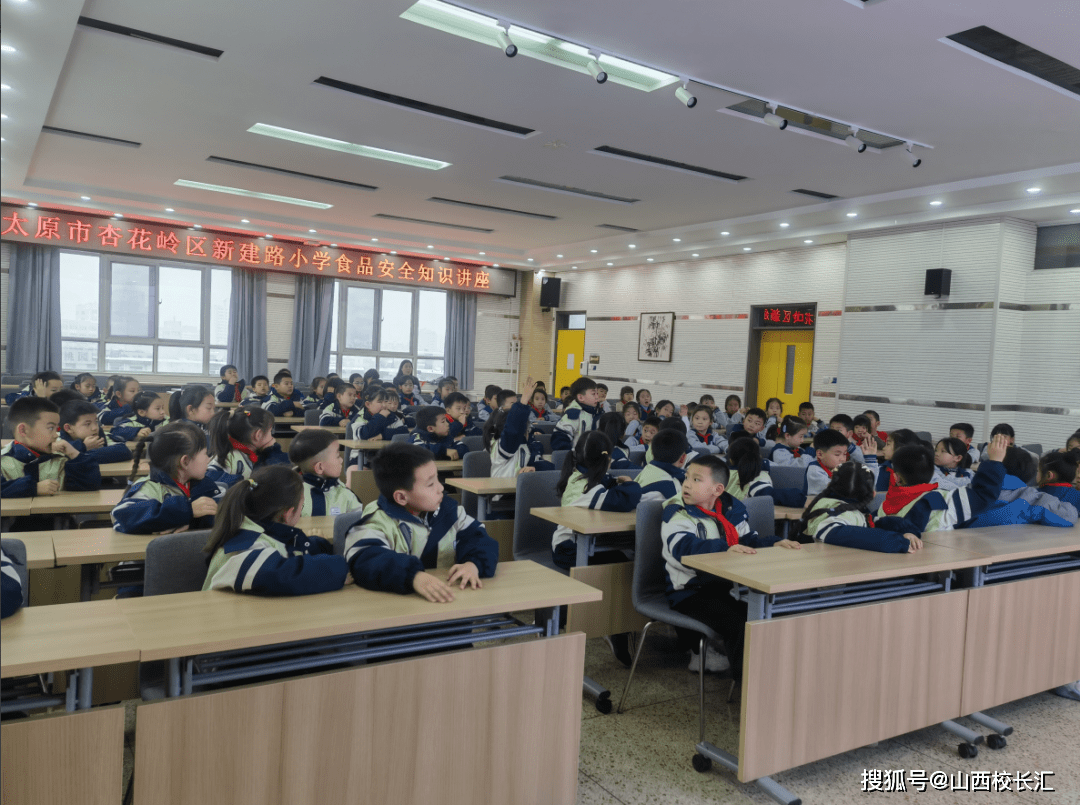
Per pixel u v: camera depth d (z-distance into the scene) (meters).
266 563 1.99
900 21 3.77
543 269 13.95
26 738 1.49
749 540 3.12
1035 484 4.09
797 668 2.43
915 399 8.37
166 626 1.73
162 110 5.77
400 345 13.41
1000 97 4.71
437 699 1.94
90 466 3.51
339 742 1.80
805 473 4.81
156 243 10.65
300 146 6.69
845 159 6.23
